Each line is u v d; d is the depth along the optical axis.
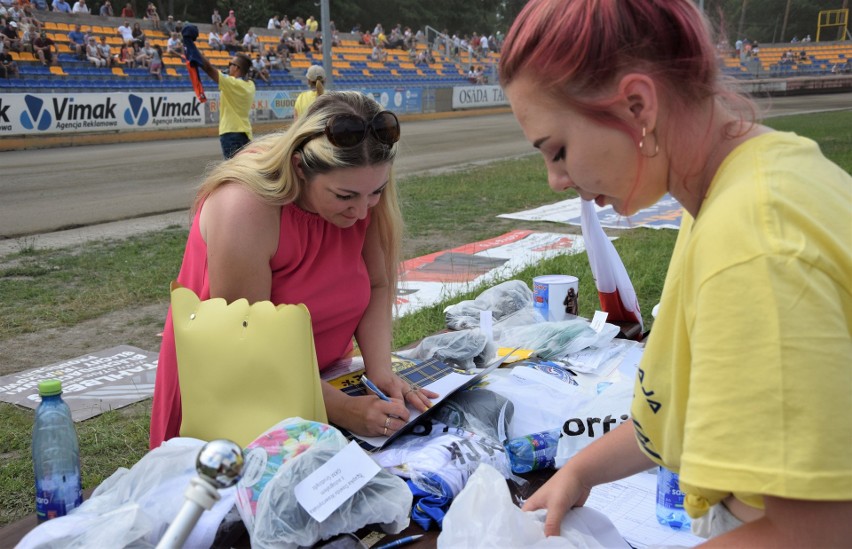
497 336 2.93
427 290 6.05
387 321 2.39
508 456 1.98
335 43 35.59
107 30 26.69
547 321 3.14
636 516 1.88
